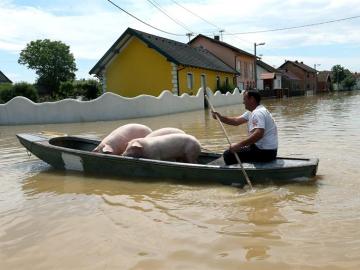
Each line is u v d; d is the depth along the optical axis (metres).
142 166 6.83
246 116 7.20
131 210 5.27
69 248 4.20
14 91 26.55
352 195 5.54
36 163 8.60
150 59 27.66
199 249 4.04
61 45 75.38
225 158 6.66
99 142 8.56
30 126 17.53
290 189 5.89
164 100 21.62
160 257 3.90
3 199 6.02
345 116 17.70
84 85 35.28
